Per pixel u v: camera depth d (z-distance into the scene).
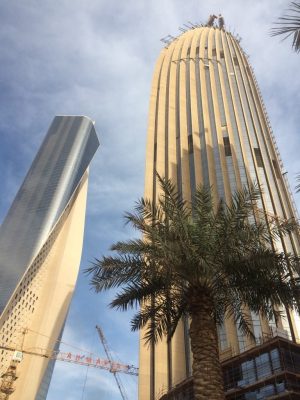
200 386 15.82
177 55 134.12
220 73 121.81
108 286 20.12
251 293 19.05
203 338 16.92
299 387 34.41
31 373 154.38
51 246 190.62
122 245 20.44
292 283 18.66
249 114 111.00
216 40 136.50
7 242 179.88
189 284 18.55
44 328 169.12
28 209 194.50
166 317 20.95
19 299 162.62
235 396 38.00
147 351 68.44
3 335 152.12
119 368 155.25
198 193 20.94
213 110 108.81
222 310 20.70
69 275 192.00
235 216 19.86
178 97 118.25
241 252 19.14
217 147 98.00
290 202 93.62
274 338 37.47
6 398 139.12
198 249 18.14
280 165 105.12
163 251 18.02
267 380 35.72
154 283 20.23
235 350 59.31
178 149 103.38
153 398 62.56
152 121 114.81
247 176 90.19
